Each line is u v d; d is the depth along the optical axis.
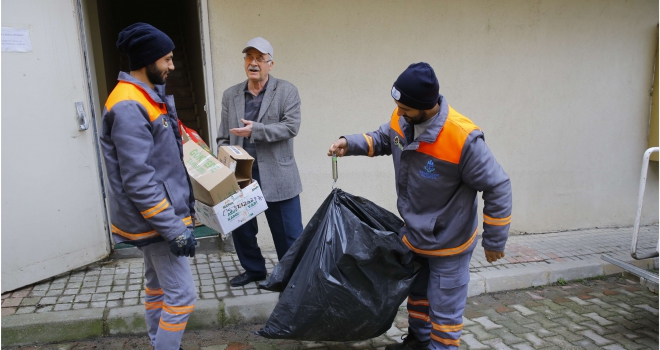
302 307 2.20
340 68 4.03
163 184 2.06
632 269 3.06
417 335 2.60
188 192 2.19
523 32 4.46
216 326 2.98
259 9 3.75
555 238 4.73
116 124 1.91
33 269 3.18
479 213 4.66
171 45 2.08
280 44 3.85
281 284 2.42
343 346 2.81
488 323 3.17
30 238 3.15
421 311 2.54
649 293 3.71
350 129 4.15
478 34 4.35
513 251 4.30
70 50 3.25
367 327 2.28
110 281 3.30
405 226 2.40
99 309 2.89
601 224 5.11
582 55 4.68
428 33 4.21
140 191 1.92
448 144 2.09
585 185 4.96
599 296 3.65
